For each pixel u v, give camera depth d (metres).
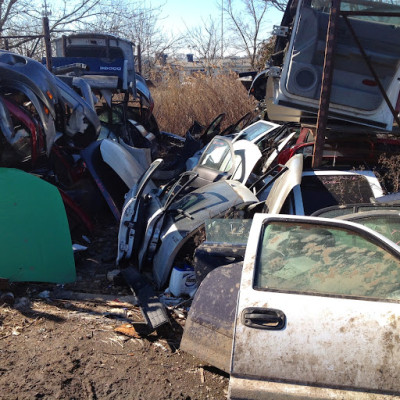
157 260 5.62
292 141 8.14
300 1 6.57
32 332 4.37
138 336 4.34
